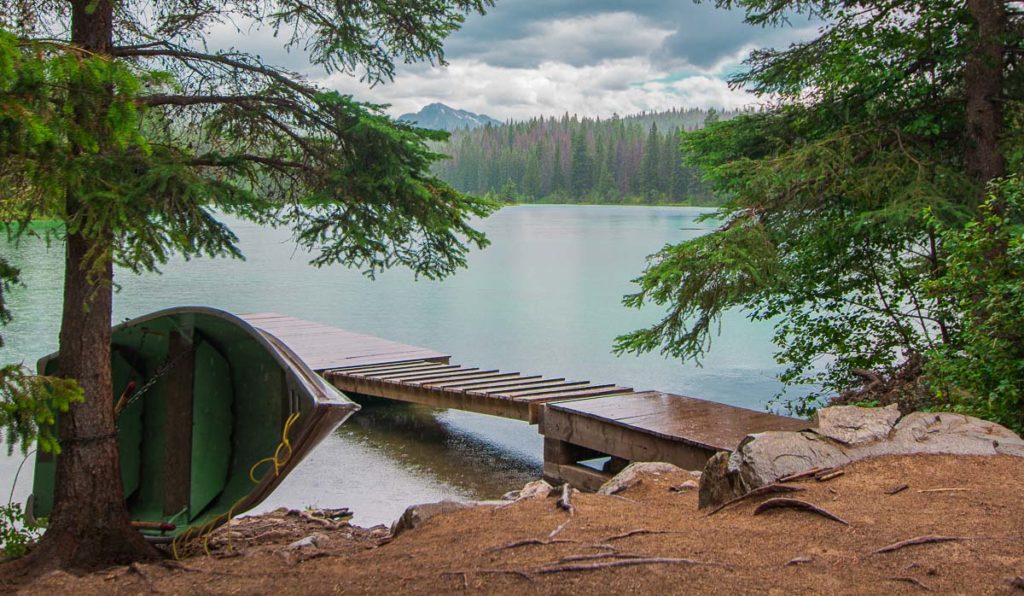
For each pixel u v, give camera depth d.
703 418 9.78
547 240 63.62
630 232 75.06
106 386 6.00
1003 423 7.13
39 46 4.02
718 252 10.91
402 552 4.51
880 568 3.57
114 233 5.07
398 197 6.69
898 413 5.80
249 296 29.67
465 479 10.67
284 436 6.00
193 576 4.63
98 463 5.92
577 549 4.06
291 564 4.81
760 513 4.60
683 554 3.87
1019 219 8.34
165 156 5.58
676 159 187.38
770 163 11.37
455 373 14.23
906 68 11.09
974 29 10.57
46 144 4.32
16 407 4.23
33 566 5.62
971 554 3.62
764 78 12.37
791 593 3.36
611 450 9.80
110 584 4.66
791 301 13.39
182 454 6.95
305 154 6.81
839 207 11.86
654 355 19.44
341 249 7.04
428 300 29.53
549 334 22.53
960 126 11.56
